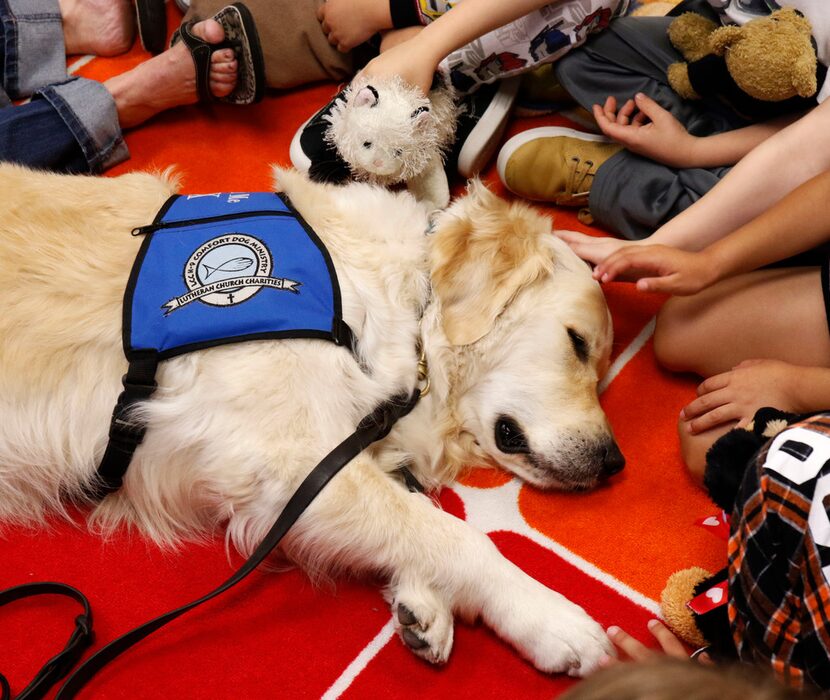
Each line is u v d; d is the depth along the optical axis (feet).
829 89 5.98
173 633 4.78
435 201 6.78
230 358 4.76
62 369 4.95
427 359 5.47
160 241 4.99
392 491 4.94
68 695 4.34
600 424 5.55
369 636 4.84
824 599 3.24
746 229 5.45
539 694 4.63
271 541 4.66
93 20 8.28
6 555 5.11
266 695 4.57
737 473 4.17
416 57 6.41
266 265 4.88
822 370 5.23
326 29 7.86
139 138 7.90
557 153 7.02
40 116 7.16
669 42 6.96
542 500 5.61
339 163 6.73
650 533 5.41
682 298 6.08
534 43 6.89
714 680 2.37
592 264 6.23
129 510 5.34
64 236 5.10
